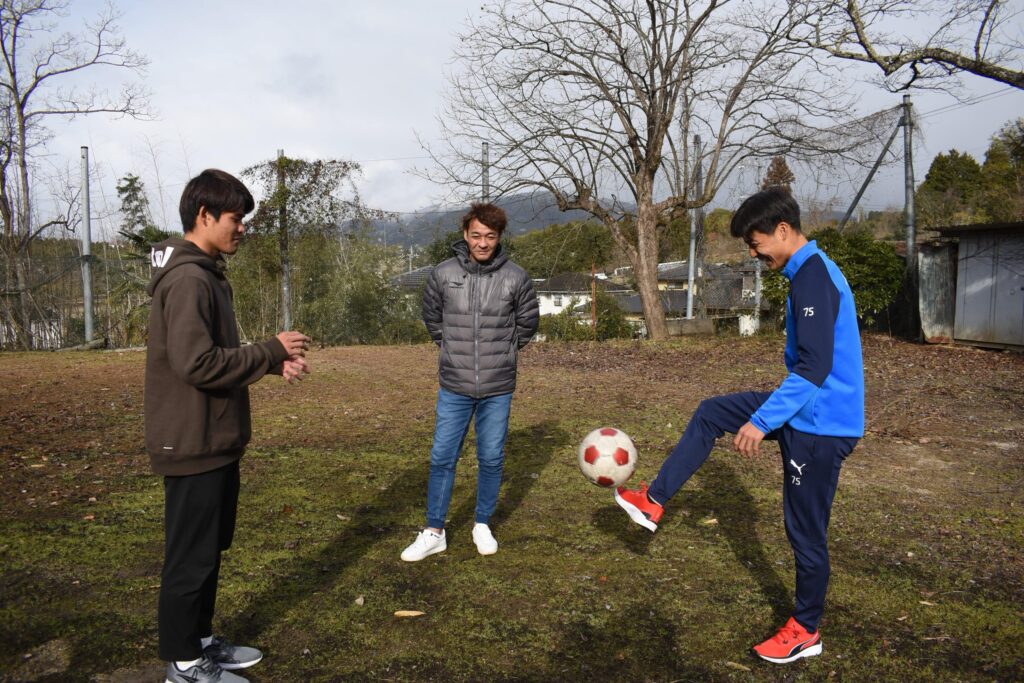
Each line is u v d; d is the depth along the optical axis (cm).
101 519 410
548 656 266
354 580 332
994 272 1392
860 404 251
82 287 1597
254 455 571
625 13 1478
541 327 1839
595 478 329
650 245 1667
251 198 234
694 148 1733
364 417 740
